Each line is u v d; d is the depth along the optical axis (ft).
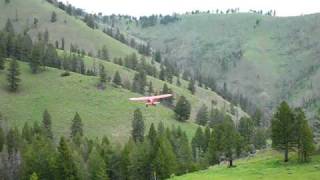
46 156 564.30
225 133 540.52
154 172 552.00
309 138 474.49
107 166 616.80
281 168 457.68
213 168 541.34
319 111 605.31
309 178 397.80
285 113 490.90
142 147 600.39
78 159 597.11
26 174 552.82
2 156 597.11
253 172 448.24
